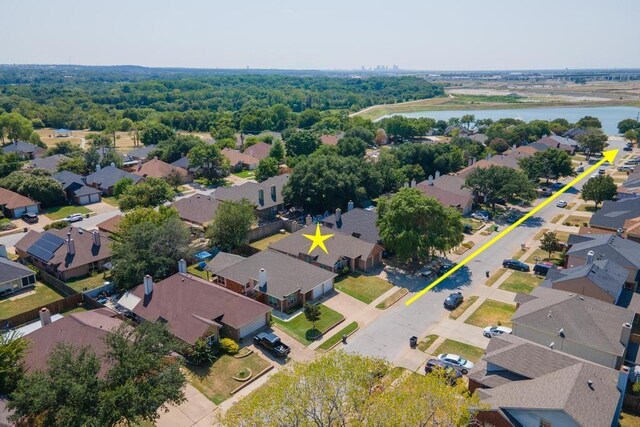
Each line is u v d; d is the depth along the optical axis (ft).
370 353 158.40
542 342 151.33
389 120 614.75
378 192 320.70
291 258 209.15
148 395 110.11
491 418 114.42
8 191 320.50
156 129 539.70
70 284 211.61
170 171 385.91
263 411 99.71
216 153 402.31
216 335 161.58
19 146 479.41
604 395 114.11
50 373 108.47
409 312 185.26
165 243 203.00
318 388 102.12
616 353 138.41
